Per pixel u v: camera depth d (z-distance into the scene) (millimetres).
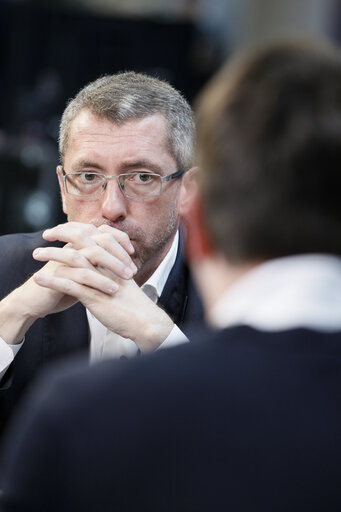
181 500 1117
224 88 1279
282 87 1229
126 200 2980
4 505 1188
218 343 1207
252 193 1210
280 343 1178
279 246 1211
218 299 1299
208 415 1141
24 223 8094
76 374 1222
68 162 3031
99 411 1162
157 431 1142
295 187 1197
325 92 1226
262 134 1214
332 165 1195
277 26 12070
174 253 3154
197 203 1312
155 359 1211
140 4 12406
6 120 11289
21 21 11609
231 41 12633
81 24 11844
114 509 1131
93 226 2861
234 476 1115
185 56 12344
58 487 1153
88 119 2965
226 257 1252
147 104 2957
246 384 1156
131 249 2863
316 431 1127
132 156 2926
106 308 2783
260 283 1218
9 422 3123
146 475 1130
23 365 3133
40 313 2910
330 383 1157
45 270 2861
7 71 11555
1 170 8086
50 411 1182
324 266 1201
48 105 11289
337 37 11266
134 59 12148
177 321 3158
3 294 3289
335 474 1114
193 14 12570
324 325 1185
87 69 11922
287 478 1110
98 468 1141
